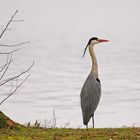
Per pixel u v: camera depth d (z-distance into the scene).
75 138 15.46
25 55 86.06
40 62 75.62
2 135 15.70
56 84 52.44
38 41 127.62
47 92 46.31
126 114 34.72
